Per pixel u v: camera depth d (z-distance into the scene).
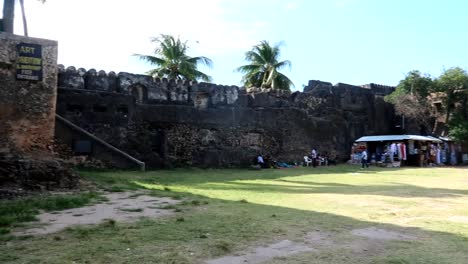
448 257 4.32
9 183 9.60
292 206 7.81
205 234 5.21
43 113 11.93
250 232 5.36
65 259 4.04
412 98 29.17
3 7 13.19
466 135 27.58
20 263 3.90
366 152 25.00
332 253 4.46
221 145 22.44
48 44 12.19
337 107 27.98
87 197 8.65
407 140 26.27
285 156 24.61
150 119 20.19
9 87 11.41
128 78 19.73
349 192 10.52
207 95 22.42
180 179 14.15
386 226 5.96
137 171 16.36
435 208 7.76
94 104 18.44
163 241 4.83
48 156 11.48
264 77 35.69
